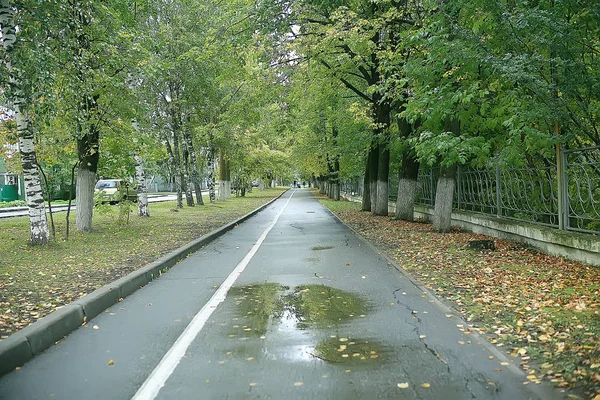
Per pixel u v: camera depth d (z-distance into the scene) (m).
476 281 7.43
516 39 8.66
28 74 8.71
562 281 7.04
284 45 16.17
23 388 3.94
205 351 4.75
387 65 14.20
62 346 4.98
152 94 23.69
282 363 4.39
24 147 11.61
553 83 8.21
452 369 4.16
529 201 10.77
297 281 8.13
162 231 15.61
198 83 24.64
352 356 4.54
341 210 27.62
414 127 17.39
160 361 4.50
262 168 48.69
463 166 15.17
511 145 10.13
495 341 4.79
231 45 16.58
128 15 15.49
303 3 15.10
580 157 9.13
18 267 9.05
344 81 18.78
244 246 12.90
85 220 15.11
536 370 4.05
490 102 10.84
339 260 10.20
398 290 7.28
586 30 8.41
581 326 4.99
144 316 6.11
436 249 10.69
